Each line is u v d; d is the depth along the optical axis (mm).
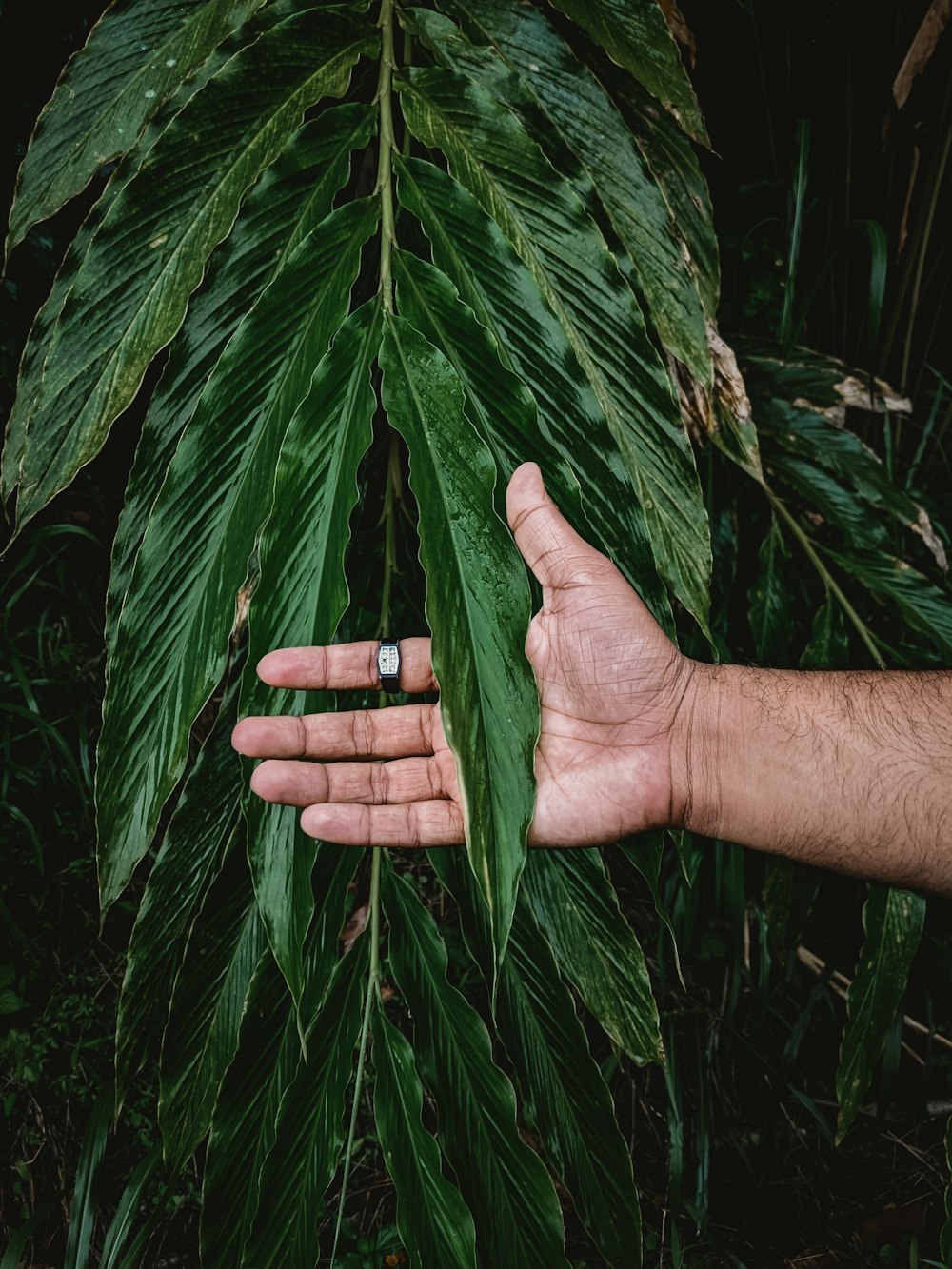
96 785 344
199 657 338
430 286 343
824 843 410
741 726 406
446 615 300
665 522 391
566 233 368
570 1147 445
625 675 397
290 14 383
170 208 355
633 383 378
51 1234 613
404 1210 405
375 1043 420
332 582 317
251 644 321
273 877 365
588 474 370
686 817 417
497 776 296
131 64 407
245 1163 415
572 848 418
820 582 730
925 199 667
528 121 390
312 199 360
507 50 412
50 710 712
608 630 388
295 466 318
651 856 419
